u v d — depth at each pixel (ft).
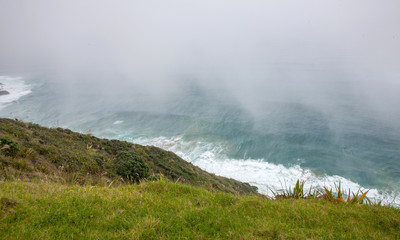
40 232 13.23
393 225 18.25
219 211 19.02
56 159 53.62
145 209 18.20
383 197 123.85
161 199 21.18
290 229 16.26
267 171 157.38
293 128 250.16
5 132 57.57
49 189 20.93
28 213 15.30
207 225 16.28
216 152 190.08
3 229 13.14
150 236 14.02
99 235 13.66
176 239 14.19
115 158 74.64
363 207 22.34
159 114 304.09
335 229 17.06
